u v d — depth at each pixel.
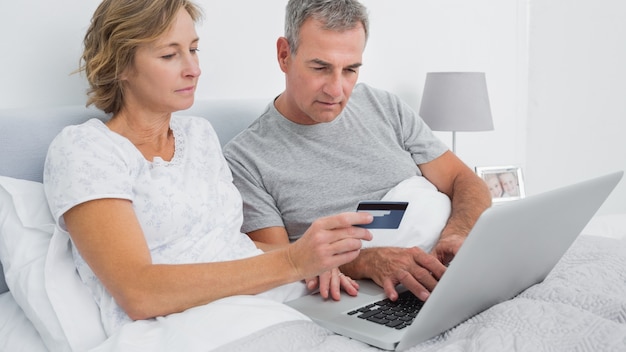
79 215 1.11
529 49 3.26
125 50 1.25
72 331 1.13
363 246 1.52
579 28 3.21
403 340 0.97
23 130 1.37
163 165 1.29
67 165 1.14
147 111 1.31
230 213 1.39
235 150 1.70
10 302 1.29
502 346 0.91
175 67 1.27
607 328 0.93
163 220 1.23
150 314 1.08
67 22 1.59
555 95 3.28
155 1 1.23
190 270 1.08
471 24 2.94
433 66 2.78
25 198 1.25
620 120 3.22
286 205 1.65
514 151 3.29
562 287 1.13
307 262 1.09
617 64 3.19
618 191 3.29
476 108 2.51
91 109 1.51
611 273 1.20
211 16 1.93
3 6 1.48
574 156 3.31
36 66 1.55
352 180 1.67
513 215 0.91
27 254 1.20
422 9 2.69
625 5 3.13
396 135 1.83
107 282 1.08
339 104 1.59
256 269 1.11
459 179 1.77
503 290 1.11
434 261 1.28
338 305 1.21
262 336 0.98
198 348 0.95
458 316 1.05
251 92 2.08
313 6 1.51
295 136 1.68
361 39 1.56
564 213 1.07
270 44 2.11
